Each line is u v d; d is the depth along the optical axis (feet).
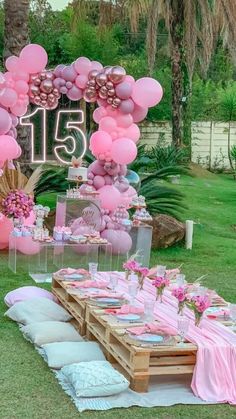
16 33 31.83
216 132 66.08
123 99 25.94
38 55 25.71
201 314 15.15
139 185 30.94
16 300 19.13
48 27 71.56
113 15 64.80
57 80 26.32
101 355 15.08
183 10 55.62
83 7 63.00
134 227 26.86
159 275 19.02
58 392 13.56
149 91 25.73
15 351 15.85
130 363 13.73
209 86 72.43
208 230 35.17
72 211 26.16
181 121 57.88
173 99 57.52
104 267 25.85
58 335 16.17
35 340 15.97
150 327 14.49
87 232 25.76
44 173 32.76
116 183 27.40
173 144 57.93
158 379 14.39
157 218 30.53
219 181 56.03
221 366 13.87
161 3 56.08
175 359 14.03
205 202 43.83
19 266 24.40
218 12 59.67
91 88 25.95
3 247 27.78
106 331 15.10
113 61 67.67
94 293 17.62
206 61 59.52
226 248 30.91
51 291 21.30
